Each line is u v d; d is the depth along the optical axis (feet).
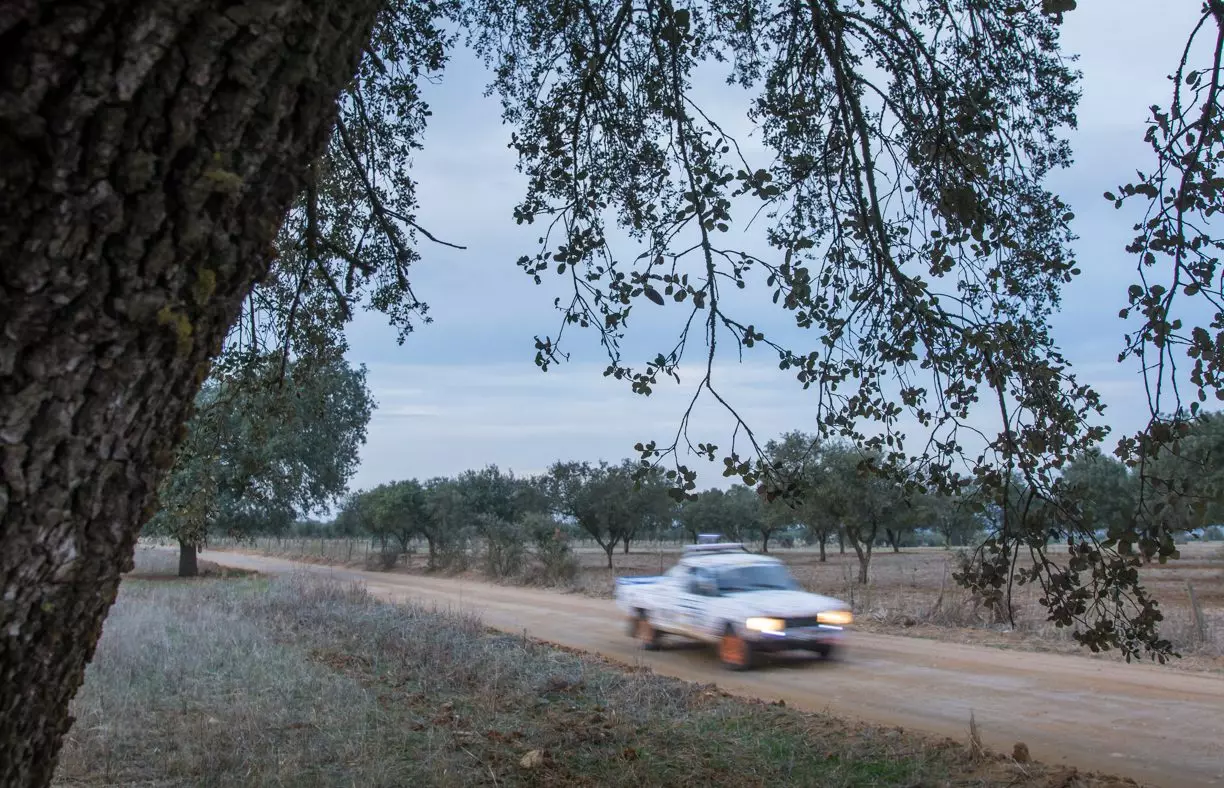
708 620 40.29
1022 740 24.82
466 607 67.97
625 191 22.31
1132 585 14.20
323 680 30.07
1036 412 15.84
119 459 5.69
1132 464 13.29
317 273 22.43
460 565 119.34
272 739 21.95
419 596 80.18
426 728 23.72
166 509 20.42
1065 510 14.66
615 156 22.15
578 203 19.43
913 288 16.31
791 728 24.30
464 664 33.73
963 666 37.96
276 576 100.42
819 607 39.42
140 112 5.06
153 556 156.35
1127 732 25.59
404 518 131.85
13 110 4.65
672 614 43.55
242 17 5.35
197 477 20.45
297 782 18.40
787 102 21.17
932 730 26.32
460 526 131.23
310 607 57.41
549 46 22.61
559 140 19.88
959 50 19.08
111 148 4.96
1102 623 14.42
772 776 19.62
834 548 207.31
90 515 5.62
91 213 4.97
